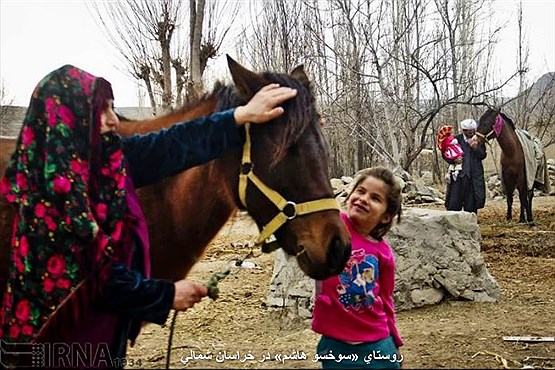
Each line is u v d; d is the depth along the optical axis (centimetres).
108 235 260
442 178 2517
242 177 299
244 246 1105
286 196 296
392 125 1688
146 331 600
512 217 1456
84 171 256
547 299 689
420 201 1723
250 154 298
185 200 315
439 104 1584
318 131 305
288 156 296
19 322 255
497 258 951
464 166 1129
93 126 264
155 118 334
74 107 260
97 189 263
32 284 252
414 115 1880
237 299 721
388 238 644
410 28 1914
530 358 477
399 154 1722
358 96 1719
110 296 256
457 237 675
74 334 262
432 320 608
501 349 504
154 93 1418
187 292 269
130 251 270
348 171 2386
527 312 636
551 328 572
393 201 372
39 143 257
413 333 556
